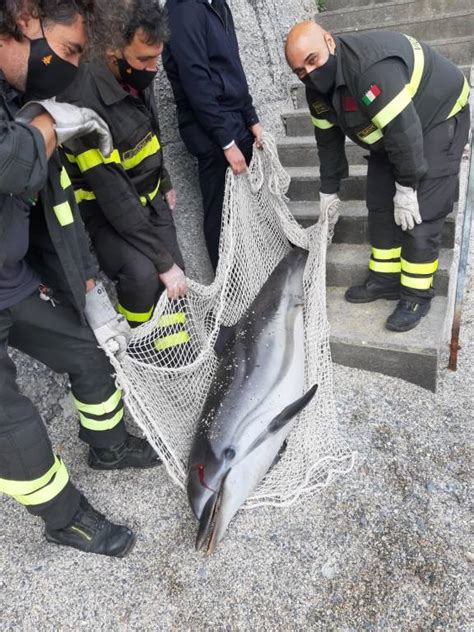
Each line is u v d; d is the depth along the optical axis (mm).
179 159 3400
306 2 4957
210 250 3498
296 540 2006
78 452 2535
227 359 2576
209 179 3213
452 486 2148
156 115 2549
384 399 2637
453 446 2330
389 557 1905
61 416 2771
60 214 1765
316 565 1909
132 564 1995
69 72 1534
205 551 1962
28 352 2033
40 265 1977
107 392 2174
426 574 1838
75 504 1995
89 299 2039
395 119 2277
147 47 2043
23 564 2033
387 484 2184
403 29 4379
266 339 2629
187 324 2568
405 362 2688
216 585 1885
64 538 2020
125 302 2635
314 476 2240
